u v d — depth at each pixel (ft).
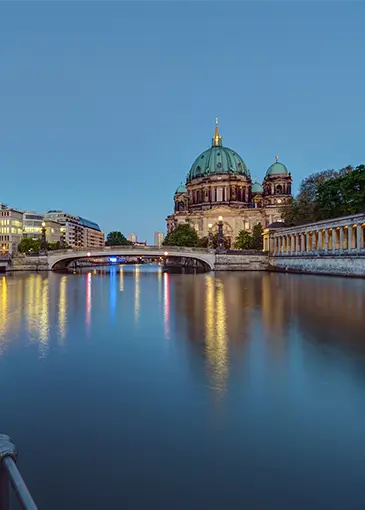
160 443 26.86
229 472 23.44
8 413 31.83
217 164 643.45
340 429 28.81
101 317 78.23
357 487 22.02
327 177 334.44
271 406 33.01
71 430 28.76
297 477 22.94
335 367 43.29
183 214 622.54
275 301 102.47
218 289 144.36
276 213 554.46
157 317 77.56
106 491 21.70
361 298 106.73
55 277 238.27
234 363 45.19
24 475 23.18
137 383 38.78
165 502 20.74
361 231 218.38
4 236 610.65
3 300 109.60
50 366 44.68
